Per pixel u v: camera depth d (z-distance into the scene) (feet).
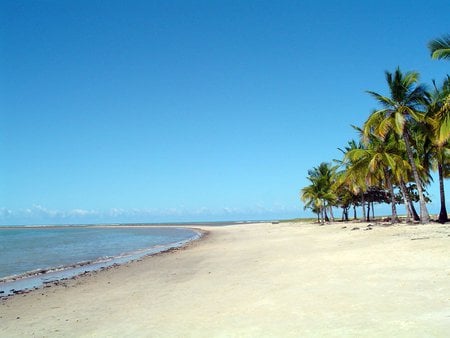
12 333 38.93
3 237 329.11
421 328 26.08
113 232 455.22
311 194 262.67
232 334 30.07
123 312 43.50
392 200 156.04
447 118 93.40
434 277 41.68
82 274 86.53
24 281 82.17
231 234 248.11
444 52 87.10
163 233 382.01
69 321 41.88
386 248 70.28
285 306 36.88
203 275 66.74
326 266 58.44
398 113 119.24
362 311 32.01
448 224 115.96
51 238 298.35
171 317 38.29
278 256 81.97
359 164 156.46
